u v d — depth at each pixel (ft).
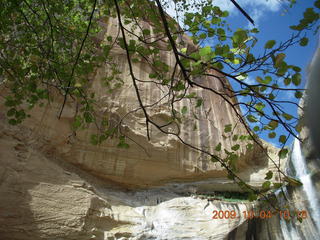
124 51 72.95
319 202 52.95
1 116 48.34
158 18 22.38
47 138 53.26
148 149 63.36
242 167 75.20
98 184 57.21
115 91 66.44
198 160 68.49
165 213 54.75
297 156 62.85
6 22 25.46
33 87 22.20
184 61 15.24
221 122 77.97
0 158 42.78
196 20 17.83
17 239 38.14
